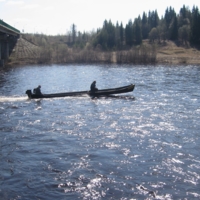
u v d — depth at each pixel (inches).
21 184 520.1
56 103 1238.3
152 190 500.7
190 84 1895.9
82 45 5807.1
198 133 806.5
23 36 5629.9
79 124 904.3
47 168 582.9
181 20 6771.7
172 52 5255.9
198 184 520.1
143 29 7337.6
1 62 3467.0
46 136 783.7
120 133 808.3
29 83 1973.4
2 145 713.0
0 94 1481.3
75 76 2448.3
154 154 653.3
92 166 591.2
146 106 1186.0
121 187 510.3
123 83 1995.6
